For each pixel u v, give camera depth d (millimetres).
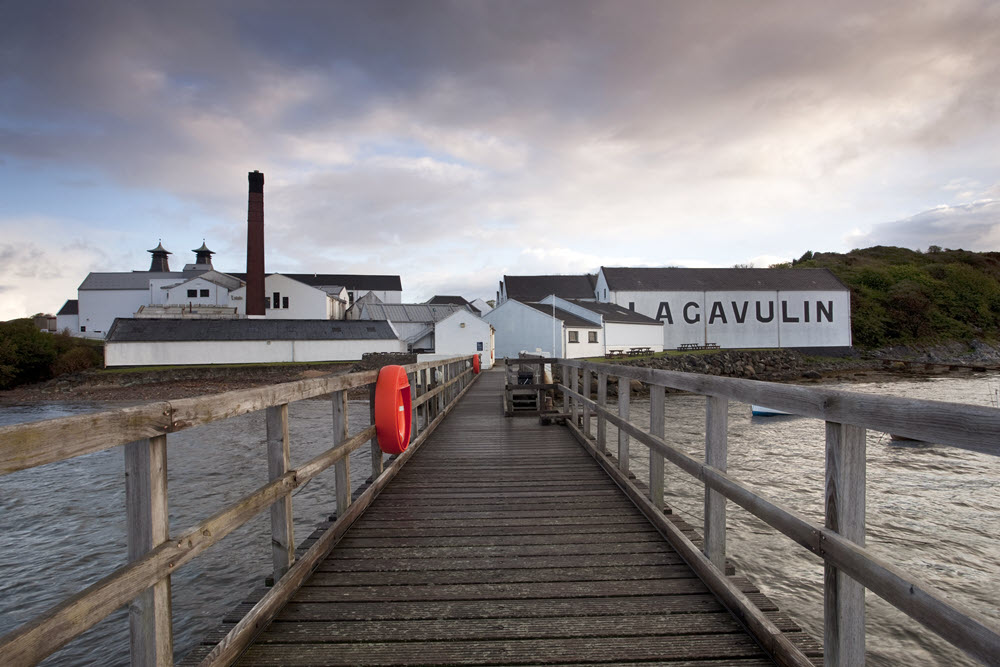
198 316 50719
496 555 3736
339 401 4266
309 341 43469
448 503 4984
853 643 1841
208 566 7504
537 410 11422
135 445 1866
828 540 1874
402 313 55938
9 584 7344
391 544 3949
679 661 2490
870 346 60406
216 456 14586
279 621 2844
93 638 5949
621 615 2900
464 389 16906
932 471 12086
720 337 55125
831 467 1937
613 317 45438
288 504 3115
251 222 47500
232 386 36344
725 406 3123
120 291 61906
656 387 4266
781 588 6633
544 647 2604
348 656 2531
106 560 8070
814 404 2029
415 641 2658
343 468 4242
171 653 1903
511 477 5984
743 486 2693
